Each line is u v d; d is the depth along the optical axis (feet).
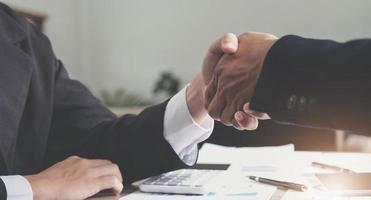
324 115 1.31
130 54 11.14
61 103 2.45
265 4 9.61
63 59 10.87
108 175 1.82
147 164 2.09
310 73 1.36
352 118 1.25
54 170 1.79
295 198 1.59
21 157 2.16
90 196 1.74
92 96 2.64
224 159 2.60
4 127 2.00
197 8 10.35
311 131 3.57
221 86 1.71
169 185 1.77
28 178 1.68
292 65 1.41
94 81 11.39
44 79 2.41
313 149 3.57
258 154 2.78
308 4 9.21
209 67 1.82
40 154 2.24
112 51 11.32
